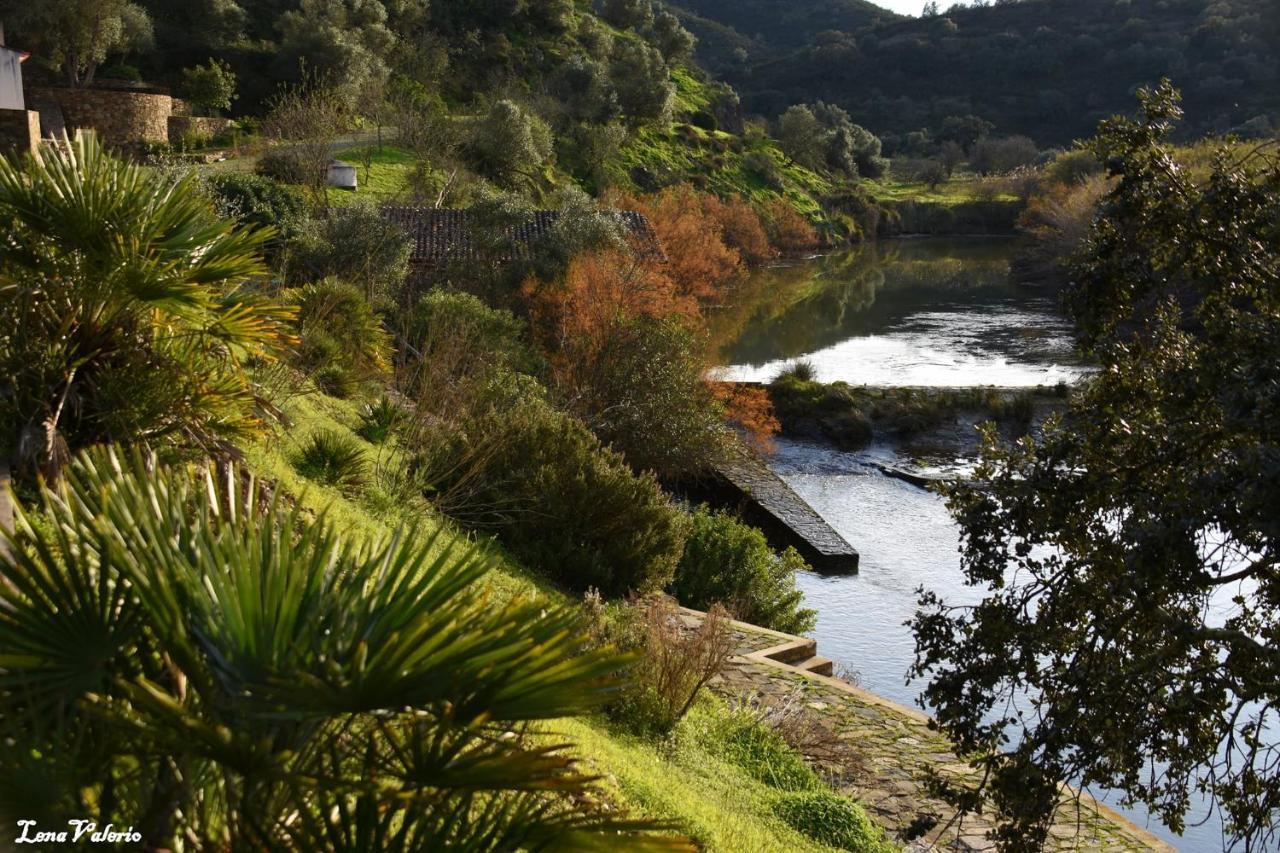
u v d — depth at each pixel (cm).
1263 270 664
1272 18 17338
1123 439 692
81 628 256
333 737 263
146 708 228
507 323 2698
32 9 4950
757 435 3247
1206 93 16188
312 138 4347
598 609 1116
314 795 271
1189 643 621
